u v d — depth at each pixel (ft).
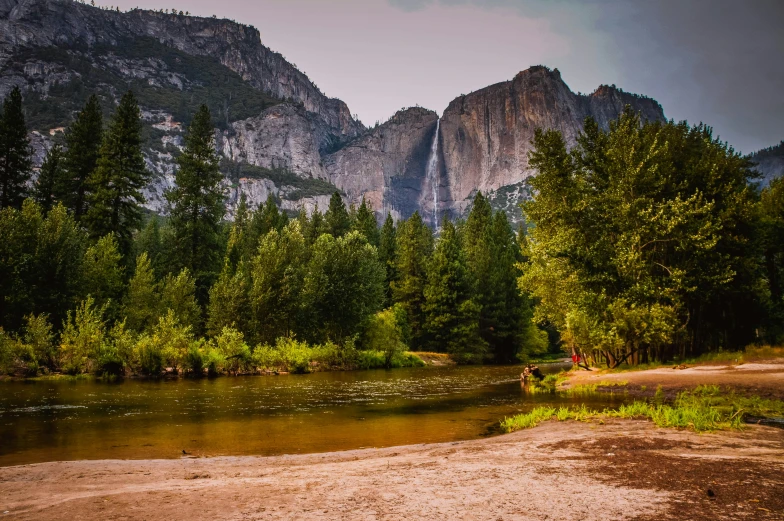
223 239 306.55
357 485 20.17
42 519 16.05
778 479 19.21
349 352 149.28
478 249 251.60
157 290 159.43
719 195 107.24
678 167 111.96
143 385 79.77
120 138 177.06
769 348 96.73
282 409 54.85
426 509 16.10
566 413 43.14
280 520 15.21
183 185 195.11
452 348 204.13
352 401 62.54
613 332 87.86
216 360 107.24
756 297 110.42
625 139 103.91
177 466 27.84
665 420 36.60
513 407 56.54
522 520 14.62
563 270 99.81
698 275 97.96
